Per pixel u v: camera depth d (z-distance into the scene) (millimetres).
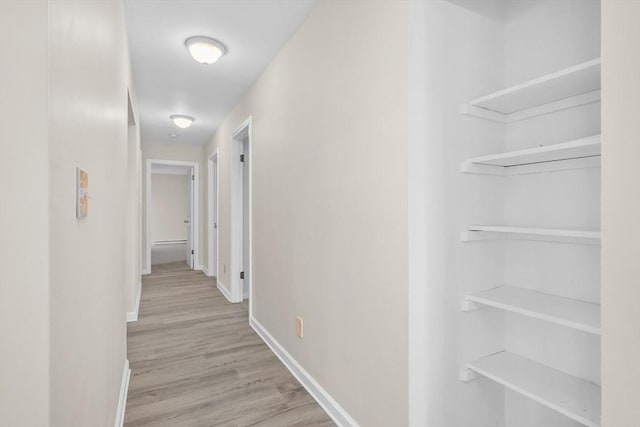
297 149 2268
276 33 2334
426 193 1333
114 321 1637
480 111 1435
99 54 1142
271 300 2775
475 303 1425
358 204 1610
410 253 1307
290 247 2395
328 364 1893
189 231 6758
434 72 1348
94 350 1086
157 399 2000
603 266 802
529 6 1454
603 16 802
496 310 1527
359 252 1606
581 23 1274
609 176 792
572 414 1066
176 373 2320
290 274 2395
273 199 2709
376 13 1479
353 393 1663
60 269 696
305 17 2143
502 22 1543
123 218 2133
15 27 594
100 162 1180
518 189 1497
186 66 2838
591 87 1188
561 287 1349
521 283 1493
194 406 1932
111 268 1507
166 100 3678
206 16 2131
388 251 1416
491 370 1363
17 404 608
